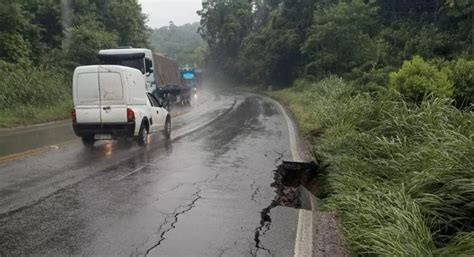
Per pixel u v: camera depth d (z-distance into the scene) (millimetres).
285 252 4629
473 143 6016
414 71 13492
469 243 4301
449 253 4258
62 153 10531
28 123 18141
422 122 8773
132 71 11922
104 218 5574
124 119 11281
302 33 49250
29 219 5461
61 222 5379
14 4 25047
